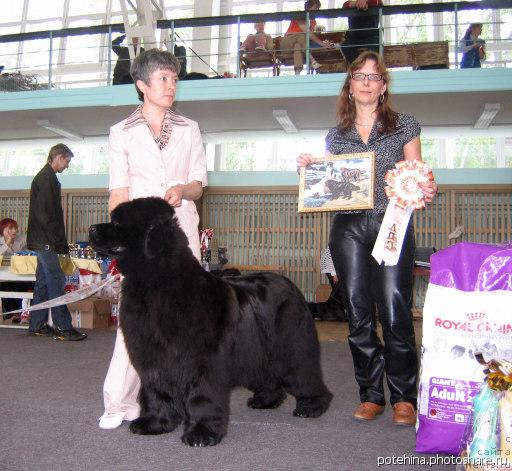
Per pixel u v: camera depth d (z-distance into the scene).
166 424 2.97
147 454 2.65
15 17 15.80
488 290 2.64
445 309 2.68
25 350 6.04
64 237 7.05
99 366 5.17
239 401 3.85
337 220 3.43
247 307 3.04
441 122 11.04
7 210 12.69
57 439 2.90
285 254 11.49
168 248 2.69
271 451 2.73
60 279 6.94
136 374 3.18
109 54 10.98
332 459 2.63
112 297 8.41
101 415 3.40
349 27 9.53
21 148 14.00
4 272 7.64
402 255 3.24
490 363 2.39
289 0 14.41
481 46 9.85
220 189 11.73
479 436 2.33
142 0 10.61
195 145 3.38
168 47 11.73
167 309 2.68
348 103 3.45
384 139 3.33
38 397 3.90
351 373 5.01
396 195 3.08
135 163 3.22
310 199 3.31
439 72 9.09
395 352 3.26
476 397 2.42
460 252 2.72
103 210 12.17
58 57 15.20
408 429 3.16
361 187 3.21
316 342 3.44
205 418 2.79
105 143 13.31
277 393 3.63
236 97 9.73
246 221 11.69
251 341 3.01
